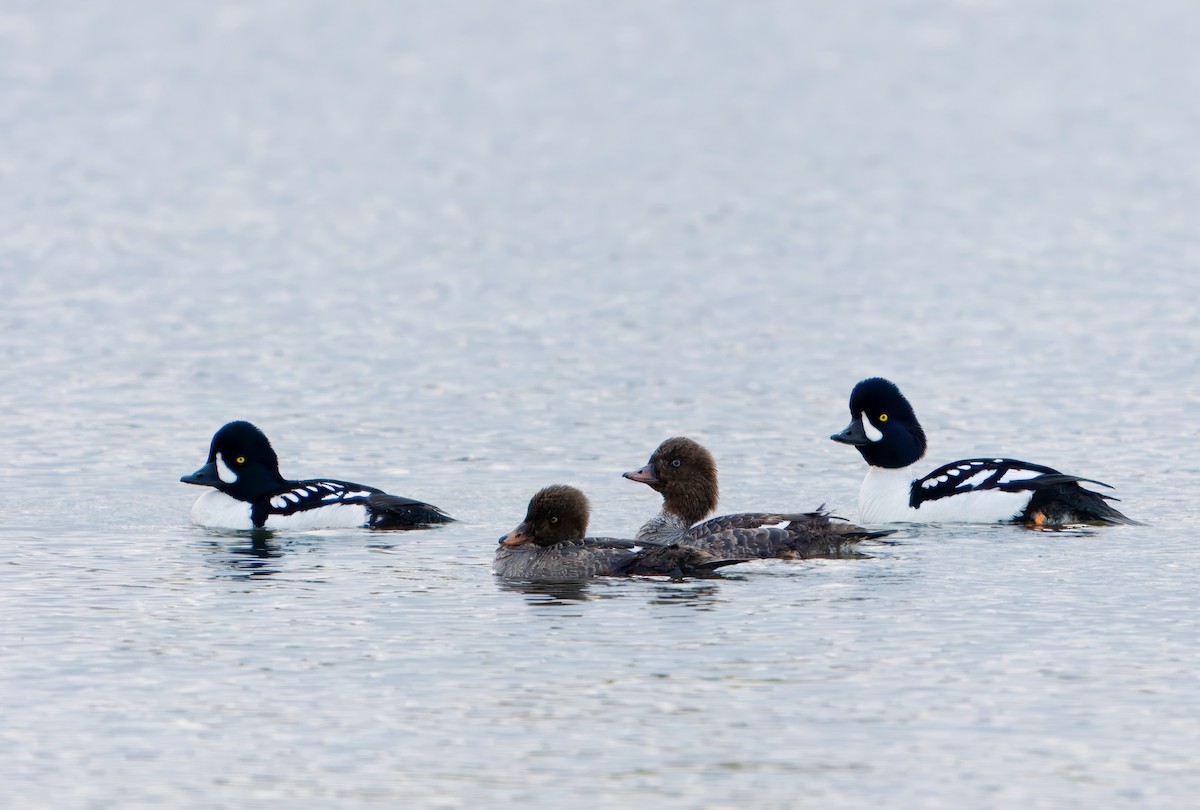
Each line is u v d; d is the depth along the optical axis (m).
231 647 13.57
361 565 16.66
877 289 36.84
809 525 17.00
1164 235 43.91
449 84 80.69
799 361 29.42
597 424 24.62
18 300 35.38
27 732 11.69
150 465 21.97
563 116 72.00
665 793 10.55
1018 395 26.36
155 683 12.67
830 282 37.91
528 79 82.62
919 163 58.94
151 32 94.44
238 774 10.92
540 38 96.50
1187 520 18.58
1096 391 26.55
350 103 74.50
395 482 21.12
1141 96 75.12
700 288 37.41
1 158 58.38
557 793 10.55
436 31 97.94
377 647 13.52
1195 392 26.30
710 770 10.88
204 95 75.62
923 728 11.59
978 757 11.08
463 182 55.78
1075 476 19.53
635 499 20.36
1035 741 11.34
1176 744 11.28
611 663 13.02
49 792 10.69
